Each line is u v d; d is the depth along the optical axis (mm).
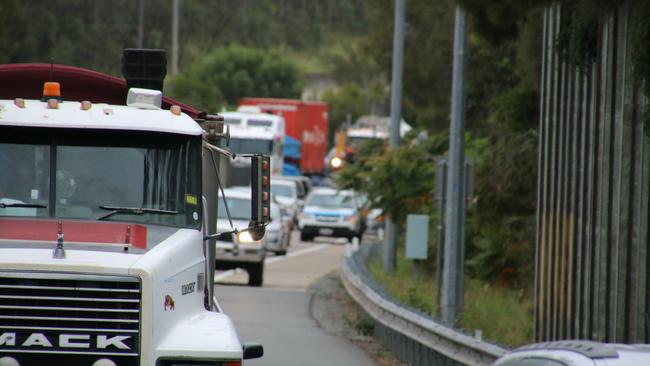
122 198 25438
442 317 55719
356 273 66125
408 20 105438
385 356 46938
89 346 23047
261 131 141375
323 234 133250
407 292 62844
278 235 105312
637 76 34469
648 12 33875
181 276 24453
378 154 85688
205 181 28062
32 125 25156
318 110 187750
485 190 68875
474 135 94500
